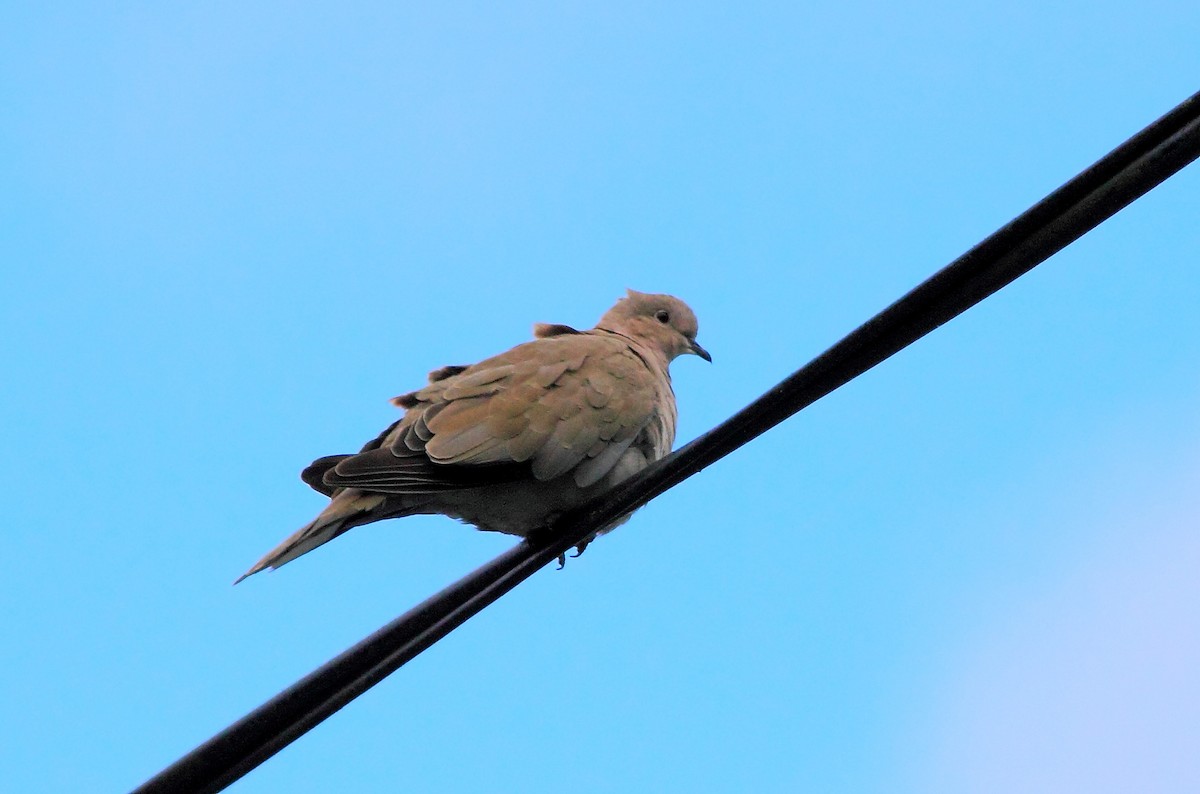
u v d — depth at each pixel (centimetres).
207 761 872
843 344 879
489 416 1178
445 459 1134
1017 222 817
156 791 864
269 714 880
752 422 936
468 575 975
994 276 838
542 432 1186
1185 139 764
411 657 945
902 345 875
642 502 997
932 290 848
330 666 901
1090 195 799
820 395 910
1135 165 781
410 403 1244
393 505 1169
